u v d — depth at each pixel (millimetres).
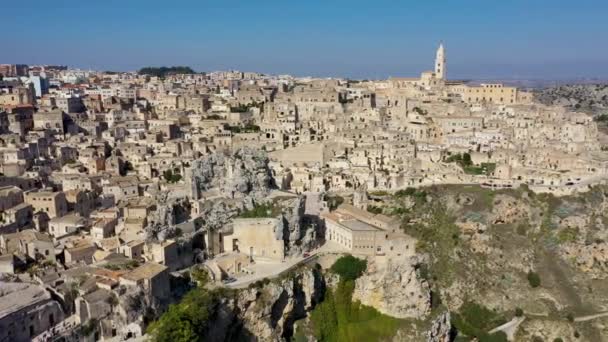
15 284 142750
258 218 197000
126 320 142625
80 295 140750
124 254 172375
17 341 126375
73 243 177500
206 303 155375
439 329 196375
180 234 188125
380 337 190625
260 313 172000
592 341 197500
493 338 198250
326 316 192750
